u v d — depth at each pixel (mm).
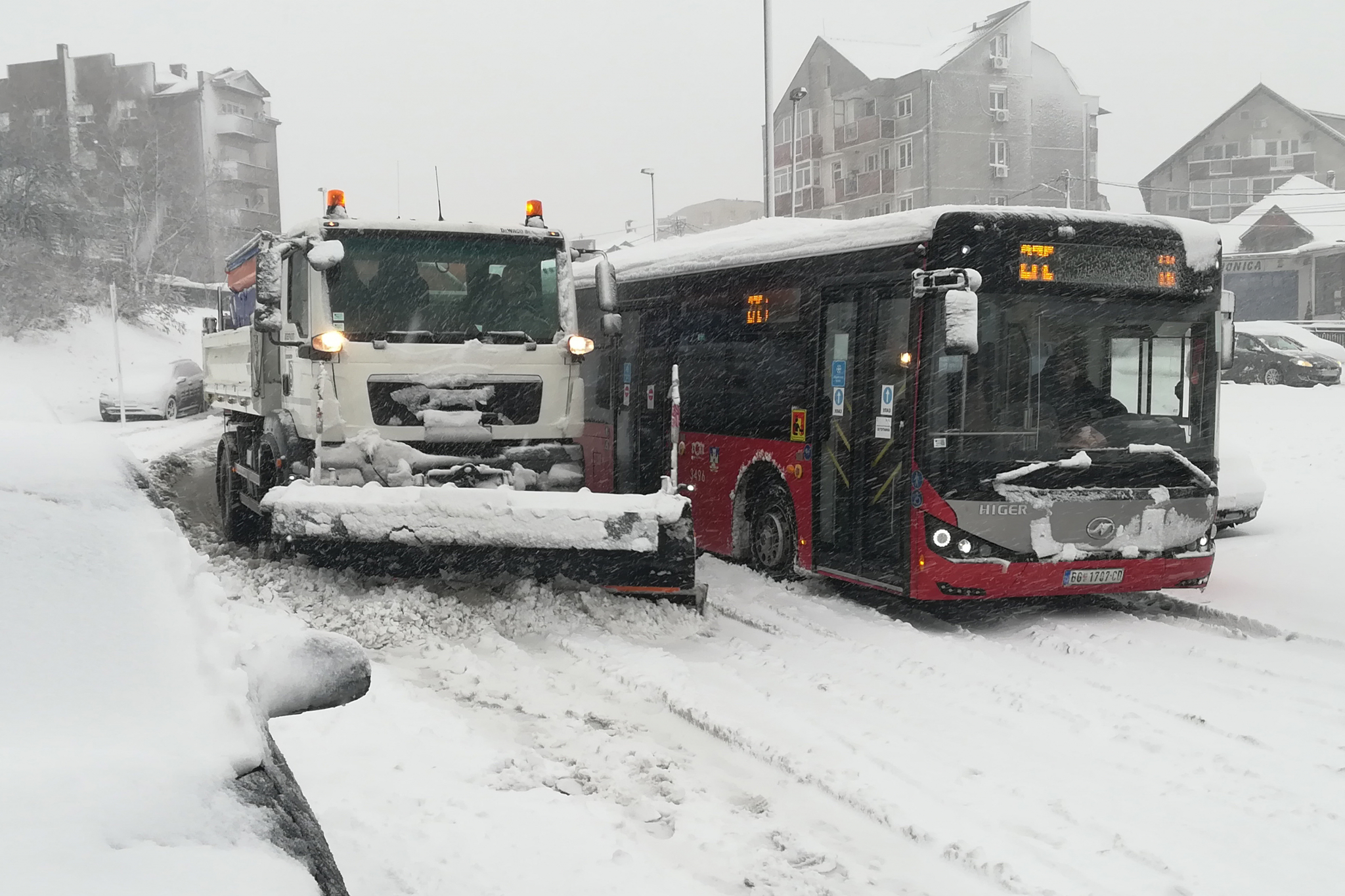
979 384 8289
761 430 10328
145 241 54906
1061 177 61531
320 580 8664
